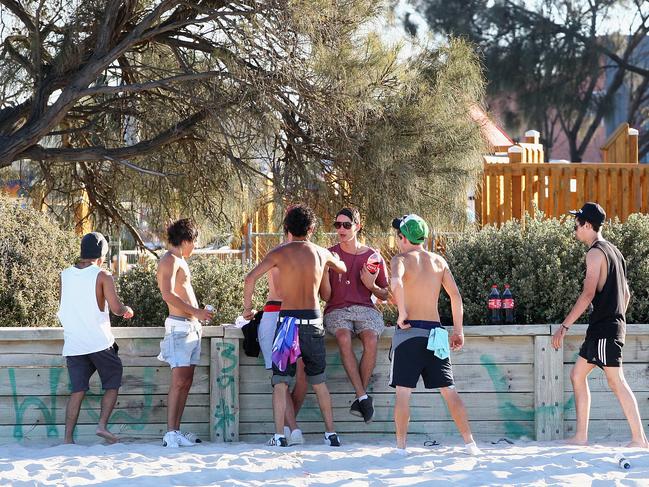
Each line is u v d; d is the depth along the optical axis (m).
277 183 24.28
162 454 15.92
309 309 16.59
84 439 17.86
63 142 28.59
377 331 17.52
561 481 13.78
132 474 14.30
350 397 18.06
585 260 18.48
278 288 17.16
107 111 26.47
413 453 16.23
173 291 17.00
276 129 23.06
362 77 22.94
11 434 17.77
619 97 82.75
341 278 17.56
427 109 23.48
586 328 17.88
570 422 18.11
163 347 17.20
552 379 17.97
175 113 26.06
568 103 76.12
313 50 22.98
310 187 24.17
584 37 75.75
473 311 19.31
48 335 17.67
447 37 25.02
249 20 23.02
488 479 13.91
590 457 15.49
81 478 13.88
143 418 18.02
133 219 29.73
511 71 74.50
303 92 23.08
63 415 17.81
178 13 25.25
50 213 29.39
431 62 24.31
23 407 17.78
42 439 17.77
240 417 17.98
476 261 19.83
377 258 17.59
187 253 17.39
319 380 16.95
